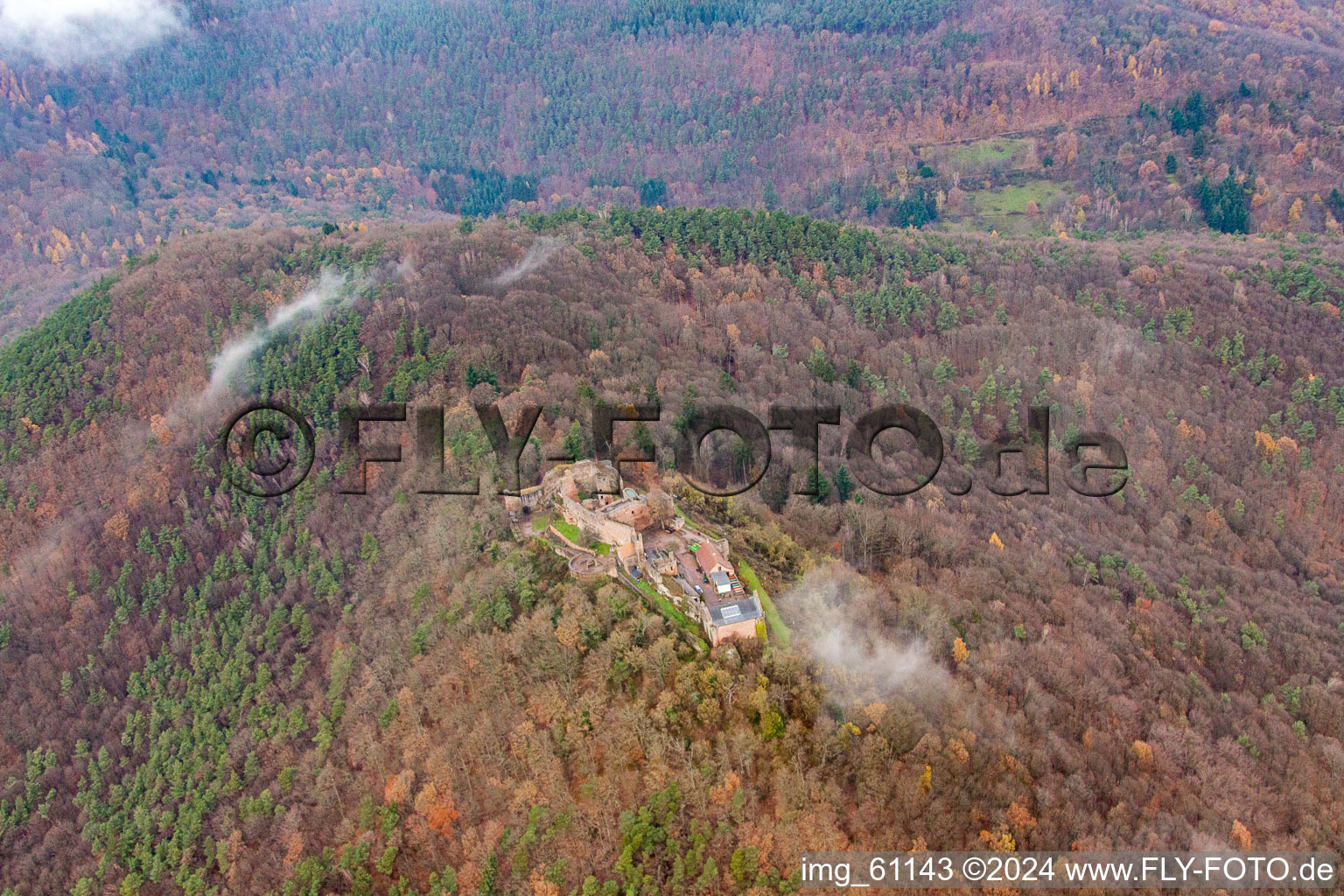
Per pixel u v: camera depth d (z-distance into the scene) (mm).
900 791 156250
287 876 169750
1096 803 171750
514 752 163875
